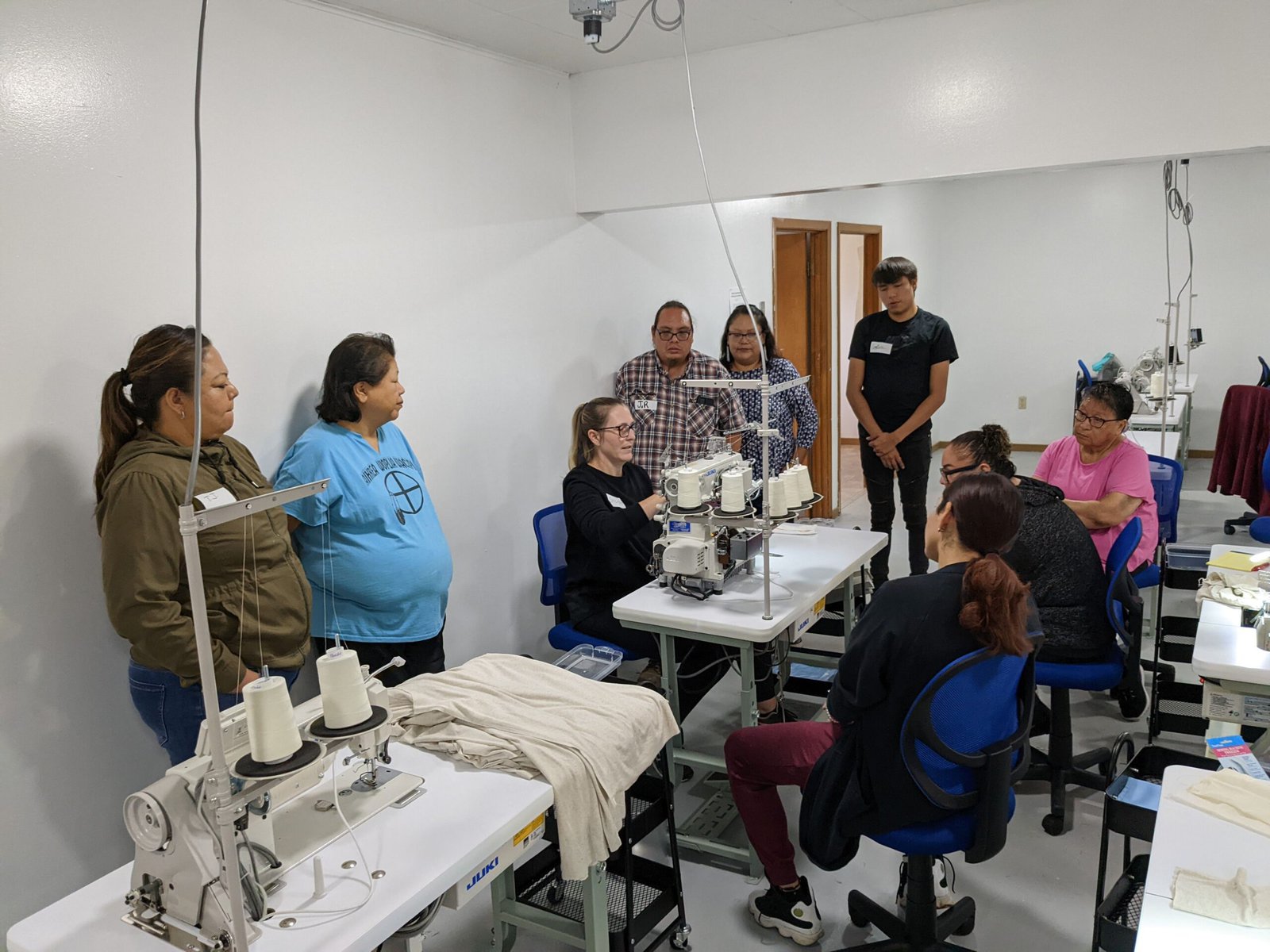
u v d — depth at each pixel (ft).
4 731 6.82
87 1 6.93
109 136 7.13
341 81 9.06
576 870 5.61
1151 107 9.40
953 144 10.34
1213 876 4.59
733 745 7.30
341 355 8.31
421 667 9.05
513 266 11.62
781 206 18.35
